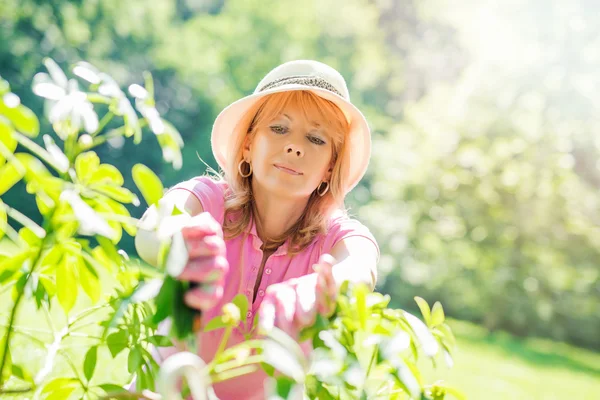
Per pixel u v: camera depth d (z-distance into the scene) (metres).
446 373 6.18
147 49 20.25
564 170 13.32
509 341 12.10
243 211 1.77
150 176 0.89
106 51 19.44
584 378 8.49
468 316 13.78
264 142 1.71
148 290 0.87
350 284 1.09
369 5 24.97
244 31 21.25
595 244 13.43
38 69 17.84
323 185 1.85
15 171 0.90
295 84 1.72
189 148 20.25
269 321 0.89
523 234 13.49
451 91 15.53
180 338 0.92
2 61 17.58
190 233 0.92
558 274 13.47
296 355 0.85
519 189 13.34
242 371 0.86
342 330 1.00
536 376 7.67
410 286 13.98
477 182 13.61
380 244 14.14
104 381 2.08
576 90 13.88
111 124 19.09
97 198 0.94
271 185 1.68
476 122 13.86
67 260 1.05
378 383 1.16
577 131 13.88
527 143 13.42
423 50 26.20
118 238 1.02
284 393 0.79
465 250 13.77
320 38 21.95
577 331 13.47
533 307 13.38
